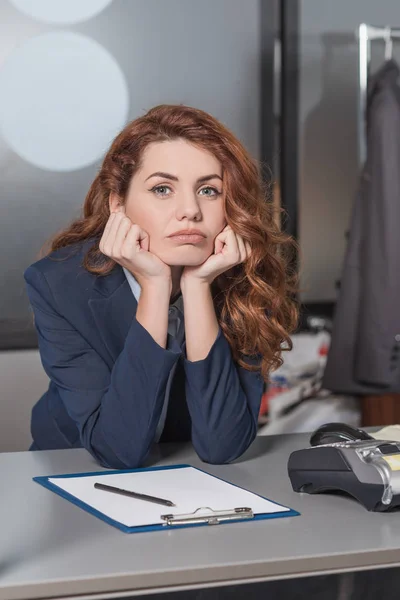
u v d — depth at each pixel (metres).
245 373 1.71
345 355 3.29
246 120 3.60
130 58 3.44
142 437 1.52
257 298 1.69
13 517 1.24
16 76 3.31
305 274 3.71
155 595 1.03
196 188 1.58
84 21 3.37
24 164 3.35
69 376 1.62
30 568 1.04
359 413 3.50
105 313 1.63
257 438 1.78
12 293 3.35
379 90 3.34
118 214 1.57
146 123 1.60
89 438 1.55
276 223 1.76
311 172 3.68
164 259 1.57
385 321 3.21
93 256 1.69
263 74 3.59
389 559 1.12
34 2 3.30
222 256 1.61
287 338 1.73
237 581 1.06
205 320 1.61
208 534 1.17
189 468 1.53
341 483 1.31
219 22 3.53
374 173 3.26
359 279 3.28
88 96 3.40
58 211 3.40
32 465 1.55
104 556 1.08
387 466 1.27
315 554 1.09
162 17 3.46
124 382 1.52
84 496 1.34
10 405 3.25
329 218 3.71
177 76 3.50
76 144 3.40
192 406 1.59
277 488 1.41
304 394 3.47
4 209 3.34
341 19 3.66
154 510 1.27
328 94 3.67
